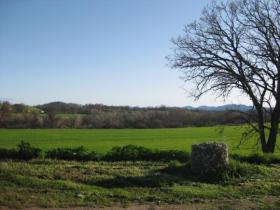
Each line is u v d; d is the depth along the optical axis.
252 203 16.92
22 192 15.62
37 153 24.97
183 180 19.69
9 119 79.12
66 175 18.81
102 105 94.81
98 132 72.25
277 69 32.72
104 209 14.77
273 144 34.31
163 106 91.69
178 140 56.31
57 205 14.69
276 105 33.66
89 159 25.45
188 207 15.74
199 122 89.56
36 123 79.75
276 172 23.05
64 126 81.38
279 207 16.34
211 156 20.81
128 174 20.09
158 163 24.20
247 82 32.88
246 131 35.88
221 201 17.09
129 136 64.00
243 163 23.33
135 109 94.19
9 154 24.69
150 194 17.28
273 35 32.31
